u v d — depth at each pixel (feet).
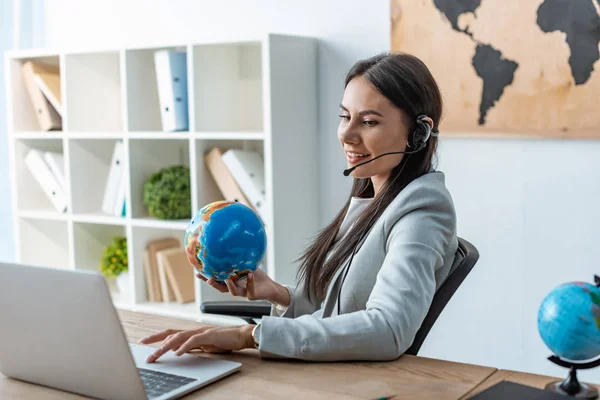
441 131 8.23
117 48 9.29
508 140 7.90
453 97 8.09
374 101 4.61
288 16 9.11
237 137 8.46
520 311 8.05
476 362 8.39
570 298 3.29
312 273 5.24
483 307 8.29
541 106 7.58
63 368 3.60
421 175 4.79
